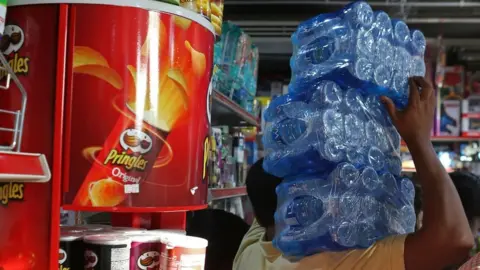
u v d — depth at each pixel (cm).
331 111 142
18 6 85
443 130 565
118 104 85
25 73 84
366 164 147
